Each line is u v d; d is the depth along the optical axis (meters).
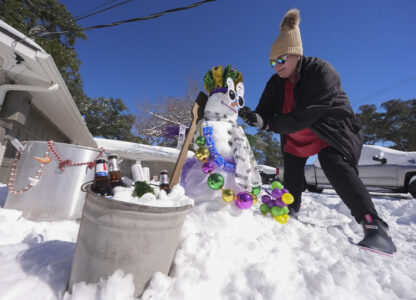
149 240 0.83
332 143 1.75
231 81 1.87
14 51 3.29
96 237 0.80
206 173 1.69
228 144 1.77
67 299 0.78
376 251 1.49
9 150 4.72
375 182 5.94
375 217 1.63
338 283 1.05
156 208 0.80
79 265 0.82
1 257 1.04
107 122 30.09
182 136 1.93
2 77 3.87
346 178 1.73
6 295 0.78
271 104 2.29
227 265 1.03
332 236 1.73
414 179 5.26
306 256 1.33
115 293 0.76
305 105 1.80
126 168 10.20
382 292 1.03
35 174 1.95
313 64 1.83
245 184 1.68
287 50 1.81
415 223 2.75
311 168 7.52
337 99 1.83
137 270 0.82
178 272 0.99
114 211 0.78
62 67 12.48
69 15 13.21
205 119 1.93
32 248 1.17
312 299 0.91
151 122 16.33
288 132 1.79
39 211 1.88
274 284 0.93
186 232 1.22
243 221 1.57
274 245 1.39
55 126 7.46
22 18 10.46
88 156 2.07
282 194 1.83
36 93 4.70
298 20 1.83
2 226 1.62
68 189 1.96
